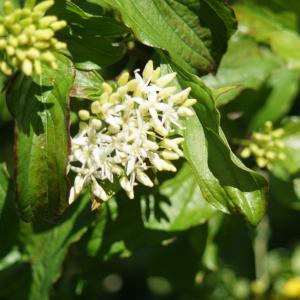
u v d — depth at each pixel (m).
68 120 0.34
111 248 0.41
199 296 0.60
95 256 0.41
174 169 0.35
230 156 0.35
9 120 0.48
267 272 0.62
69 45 0.36
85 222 0.40
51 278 0.41
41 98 0.35
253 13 0.47
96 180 0.36
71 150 0.34
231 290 0.59
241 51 0.44
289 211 0.56
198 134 0.36
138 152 0.35
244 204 0.36
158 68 0.35
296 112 0.52
